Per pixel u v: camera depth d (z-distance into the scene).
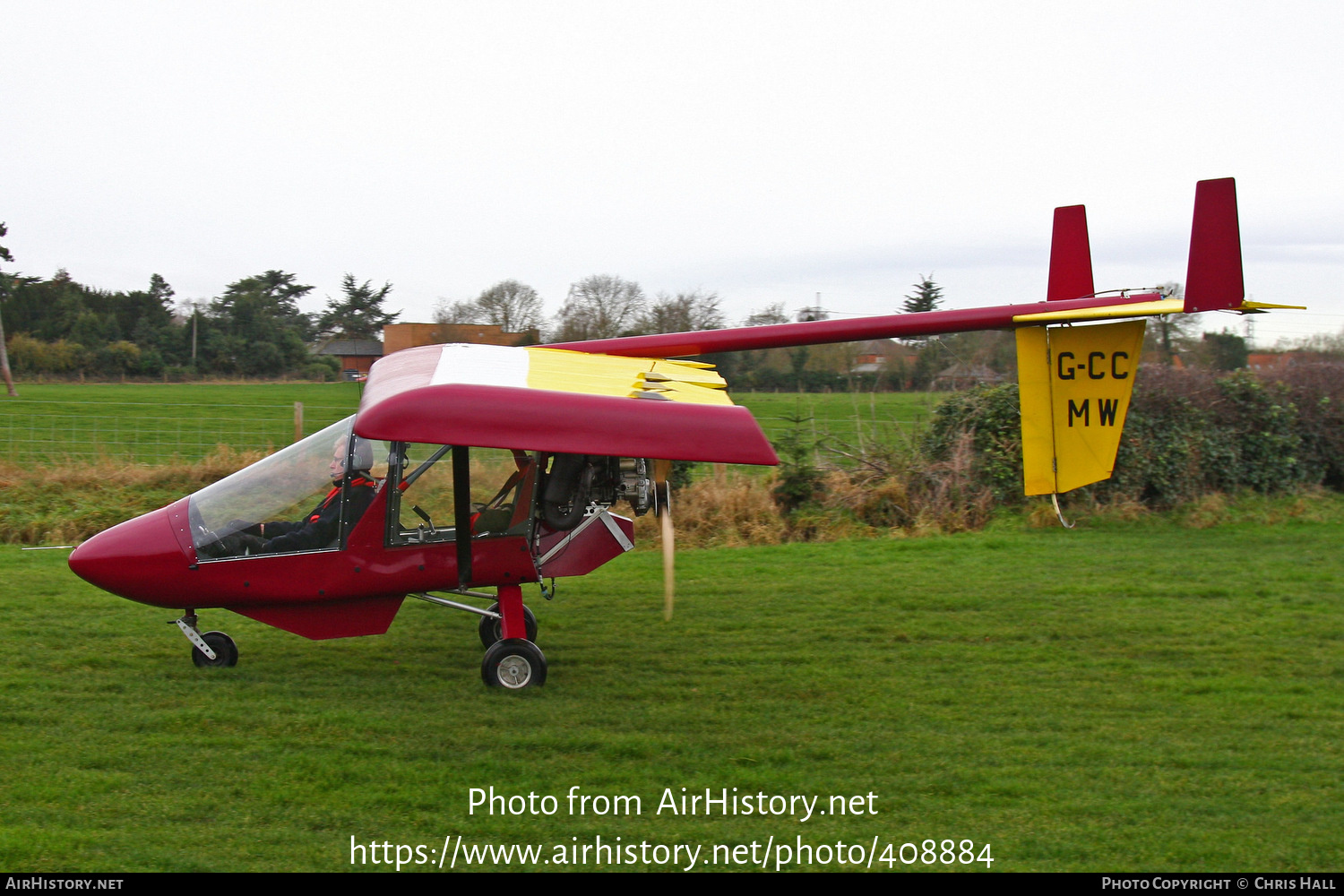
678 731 4.54
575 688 5.16
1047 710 4.85
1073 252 7.15
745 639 6.16
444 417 4.27
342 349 50.09
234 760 4.07
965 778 4.00
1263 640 6.07
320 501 5.18
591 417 4.30
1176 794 3.86
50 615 6.40
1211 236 6.15
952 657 5.76
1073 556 8.67
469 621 6.60
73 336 44.28
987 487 10.85
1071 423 6.71
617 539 5.49
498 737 4.40
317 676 5.30
